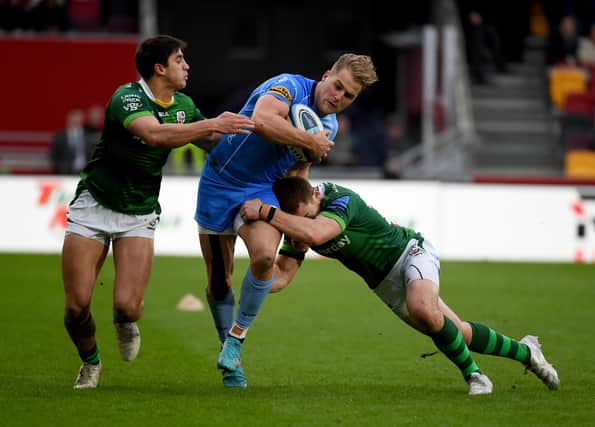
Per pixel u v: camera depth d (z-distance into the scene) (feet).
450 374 94.17
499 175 256.52
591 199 211.00
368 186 208.13
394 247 83.10
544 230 210.38
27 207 204.03
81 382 85.05
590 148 276.00
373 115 294.66
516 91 290.35
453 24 282.97
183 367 96.78
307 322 128.36
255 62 313.73
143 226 82.94
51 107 255.70
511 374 93.76
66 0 262.26
